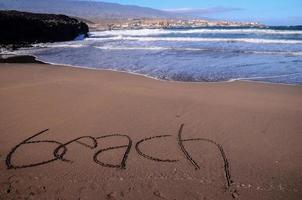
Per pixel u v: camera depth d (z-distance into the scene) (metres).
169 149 4.37
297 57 12.34
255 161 4.02
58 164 4.00
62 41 28.28
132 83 8.23
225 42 20.48
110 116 5.60
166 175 3.73
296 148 4.34
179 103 6.31
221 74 9.53
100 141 4.62
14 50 19.91
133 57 13.81
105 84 8.05
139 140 4.64
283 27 33.38
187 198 3.31
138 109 5.96
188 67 10.84
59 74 9.70
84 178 3.68
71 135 4.82
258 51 14.45
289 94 7.04
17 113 5.78
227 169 3.85
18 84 8.05
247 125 5.15
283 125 5.13
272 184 3.54
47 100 6.55
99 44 22.23
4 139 4.69
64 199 3.30
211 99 6.61
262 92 7.27
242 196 3.33
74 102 6.40
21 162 4.04
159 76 9.33
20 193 3.39
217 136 4.75
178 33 31.59
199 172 3.79
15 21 24.61
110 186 3.52
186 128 5.06
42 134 4.86
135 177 3.70
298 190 3.42
